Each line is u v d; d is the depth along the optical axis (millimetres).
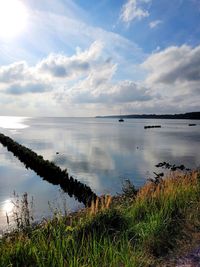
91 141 71250
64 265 4785
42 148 55812
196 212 7516
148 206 8078
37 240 5898
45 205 17625
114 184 25391
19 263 5039
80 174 30094
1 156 42500
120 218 7055
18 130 123625
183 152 49875
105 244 5496
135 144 63625
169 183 10430
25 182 25594
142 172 31047
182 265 5070
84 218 7371
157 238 6039
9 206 17328
